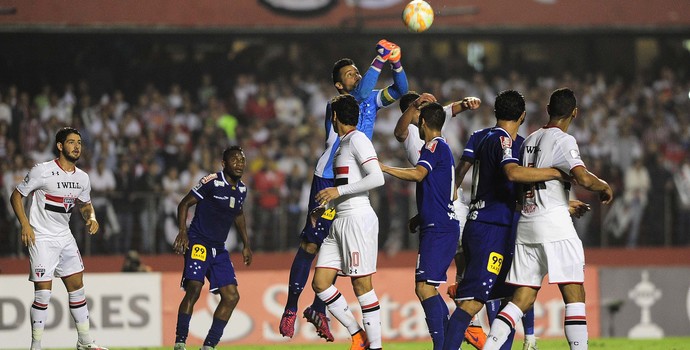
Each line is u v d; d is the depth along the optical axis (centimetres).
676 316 5450
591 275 5412
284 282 5147
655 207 7181
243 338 5062
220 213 3734
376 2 7656
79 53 7438
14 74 7275
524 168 2944
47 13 7269
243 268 6569
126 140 6925
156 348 4819
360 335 3291
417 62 7925
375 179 3048
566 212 2997
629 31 7931
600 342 4962
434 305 3123
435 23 7669
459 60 8006
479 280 3047
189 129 7206
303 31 7556
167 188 6662
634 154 7475
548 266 2967
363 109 3378
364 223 3159
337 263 3234
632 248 7075
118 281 4956
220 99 7619
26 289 4853
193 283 3719
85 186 3738
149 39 7512
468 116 7519
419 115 3256
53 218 3672
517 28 7769
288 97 7575
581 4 7912
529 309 3381
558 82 7981
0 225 6306
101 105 7106
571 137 2995
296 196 6875
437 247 3120
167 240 6512
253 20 7519
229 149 3741
